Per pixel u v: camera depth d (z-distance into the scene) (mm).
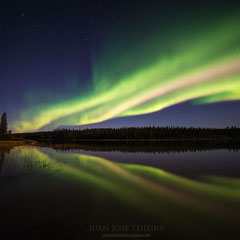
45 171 19391
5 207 9602
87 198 11141
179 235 7215
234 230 7609
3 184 14055
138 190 12914
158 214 9000
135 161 27406
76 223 7934
